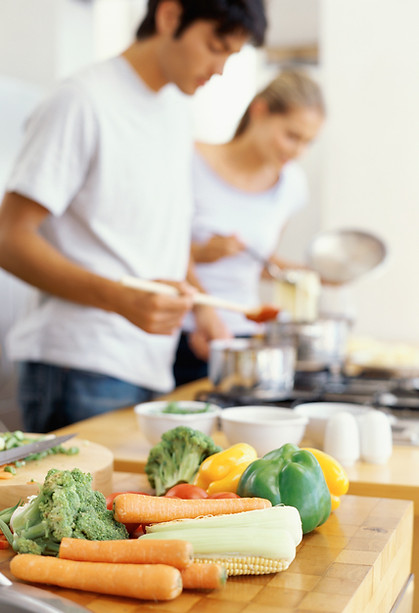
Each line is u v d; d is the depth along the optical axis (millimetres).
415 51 3629
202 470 1200
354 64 3715
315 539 1095
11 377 4289
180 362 3051
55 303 2191
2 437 1326
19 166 2043
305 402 2076
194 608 855
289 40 5488
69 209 2160
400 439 1768
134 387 2279
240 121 3074
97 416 2031
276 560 941
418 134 3650
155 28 2104
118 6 5777
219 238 2924
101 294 2014
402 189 3691
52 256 2027
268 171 3148
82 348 2168
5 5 4926
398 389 2363
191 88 2117
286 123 2904
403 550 1216
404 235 3697
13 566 908
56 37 4836
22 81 4922
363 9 3682
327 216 3811
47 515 943
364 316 3764
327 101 3762
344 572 968
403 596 1195
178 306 2043
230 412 1600
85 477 996
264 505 1036
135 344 2262
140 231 2234
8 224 2037
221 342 2227
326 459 1214
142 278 2234
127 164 2150
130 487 1372
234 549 936
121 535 974
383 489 1429
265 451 1500
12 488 1136
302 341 2504
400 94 3666
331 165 3787
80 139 2057
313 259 3078
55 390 2195
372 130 3715
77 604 830
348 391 2287
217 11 1917
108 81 2125
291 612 850
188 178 2443
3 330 4207
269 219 3246
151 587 854
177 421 1576
